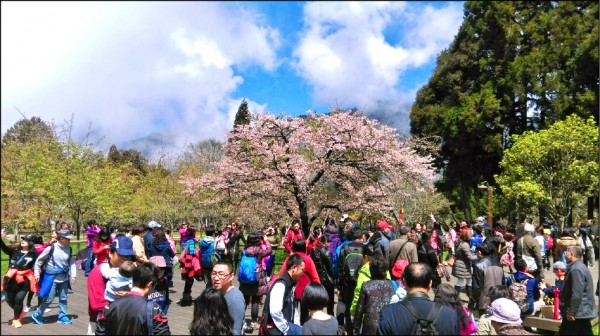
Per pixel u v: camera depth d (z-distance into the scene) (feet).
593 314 16.85
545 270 48.21
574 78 86.33
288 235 34.45
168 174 91.25
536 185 73.36
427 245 26.30
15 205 55.47
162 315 14.03
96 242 24.86
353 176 54.75
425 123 98.58
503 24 92.73
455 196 107.65
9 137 57.57
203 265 28.78
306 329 13.01
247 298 24.16
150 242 26.78
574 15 88.69
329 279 23.85
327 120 52.60
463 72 98.48
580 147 72.28
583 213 92.02
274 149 52.06
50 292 23.73
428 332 10.87
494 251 24.57
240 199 57.00
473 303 27.58
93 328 16.97
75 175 63.26
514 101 93.76
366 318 15.01
